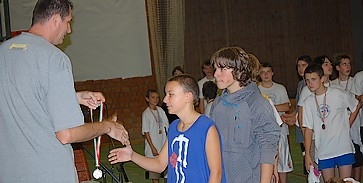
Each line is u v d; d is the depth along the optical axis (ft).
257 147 12.19
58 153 10.19
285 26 52.70
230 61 12.07
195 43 49.98
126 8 38.81
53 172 10.14
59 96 9.93
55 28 10.52
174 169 11.26
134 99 43.14
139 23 39.14
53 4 10.43
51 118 10.01
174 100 11.23
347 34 54.19
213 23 50.47
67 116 9.93
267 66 23.22
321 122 18.78
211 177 10.90
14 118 10.09
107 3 38.37
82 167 17.51
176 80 11.30
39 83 9.98
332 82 22.58
